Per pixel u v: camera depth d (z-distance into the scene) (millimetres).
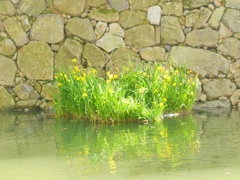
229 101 10281
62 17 10289
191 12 10266
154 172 5297
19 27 10273
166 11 10273
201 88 10281
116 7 10266
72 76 9156
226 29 10234
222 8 10211
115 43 10305
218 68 10258
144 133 7473
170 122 8445
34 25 10281
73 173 5324
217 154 6047
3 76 10297
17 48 10273
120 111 8367
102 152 6262
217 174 5211
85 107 8609
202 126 8031
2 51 10266
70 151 6367
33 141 7059
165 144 6660
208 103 10266
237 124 8195
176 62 10219
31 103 10328
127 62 10250
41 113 9852
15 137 7391
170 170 5367
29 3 10289
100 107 8406
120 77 9836
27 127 8227
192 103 9594
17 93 10344
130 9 10266
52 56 10289
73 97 8875
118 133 7504
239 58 10242
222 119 8766
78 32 10281
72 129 7926
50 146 6695
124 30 10281
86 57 10297
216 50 10258
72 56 10281
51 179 5145
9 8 10289
